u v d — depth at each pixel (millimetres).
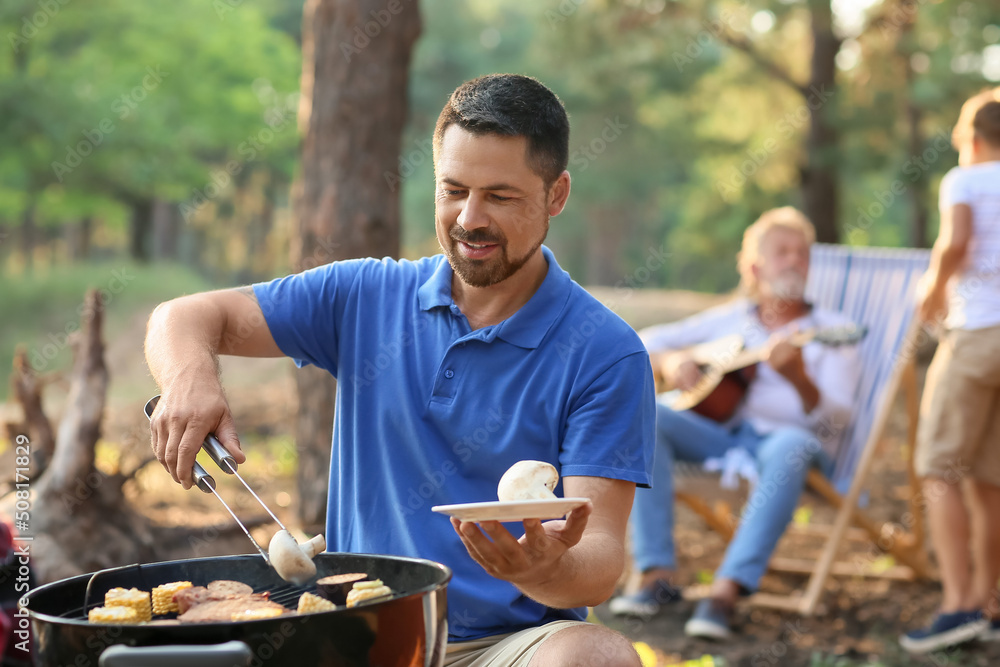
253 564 1710
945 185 3713
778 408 3977
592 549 1591
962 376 3529
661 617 3809
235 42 16344
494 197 1703
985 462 3518
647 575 3848
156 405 1670
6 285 15750
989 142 3652
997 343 3467
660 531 3855
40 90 13898
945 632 3445
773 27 11469
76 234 26125
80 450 3277
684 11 11000
